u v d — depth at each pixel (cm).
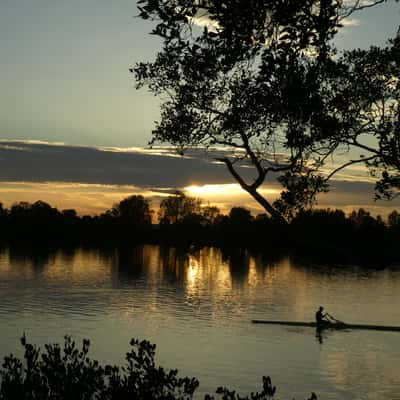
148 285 9806
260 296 8600
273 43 733
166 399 685
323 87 950
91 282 10094
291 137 901
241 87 895
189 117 959
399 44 1009
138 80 991
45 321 6200
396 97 1007
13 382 679
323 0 708
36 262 13975
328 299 8369
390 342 5394
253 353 4856
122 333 5612
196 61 858
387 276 12081
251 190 885
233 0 712
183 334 5644
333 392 3781
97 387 683
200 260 15812
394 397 3675
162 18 752
